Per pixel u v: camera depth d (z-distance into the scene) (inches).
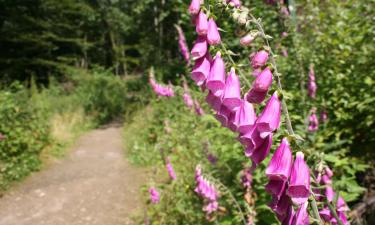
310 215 68.9
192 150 263.1
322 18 218.7
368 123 166.1
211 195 133.3
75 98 700.7
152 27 826.2
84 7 1040.2
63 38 971.9
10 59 852.6
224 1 67.9
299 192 57.1
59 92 774.5
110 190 299.9
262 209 141.5
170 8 674.8
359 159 173.0
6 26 866.1
